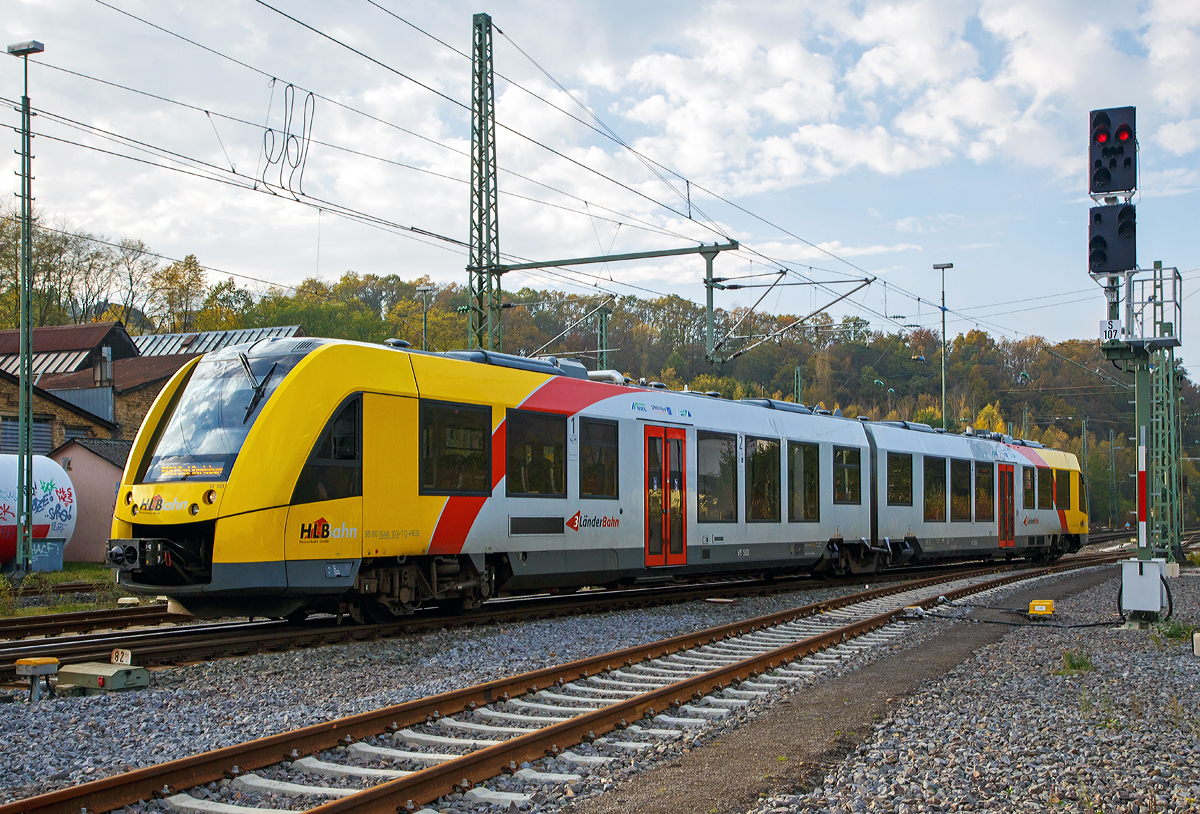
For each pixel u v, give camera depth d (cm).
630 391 1659
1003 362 9975
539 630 1273
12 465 2503
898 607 1557
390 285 10944
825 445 2112
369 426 1224
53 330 5081
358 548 1202
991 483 2730
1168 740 738
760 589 1920
